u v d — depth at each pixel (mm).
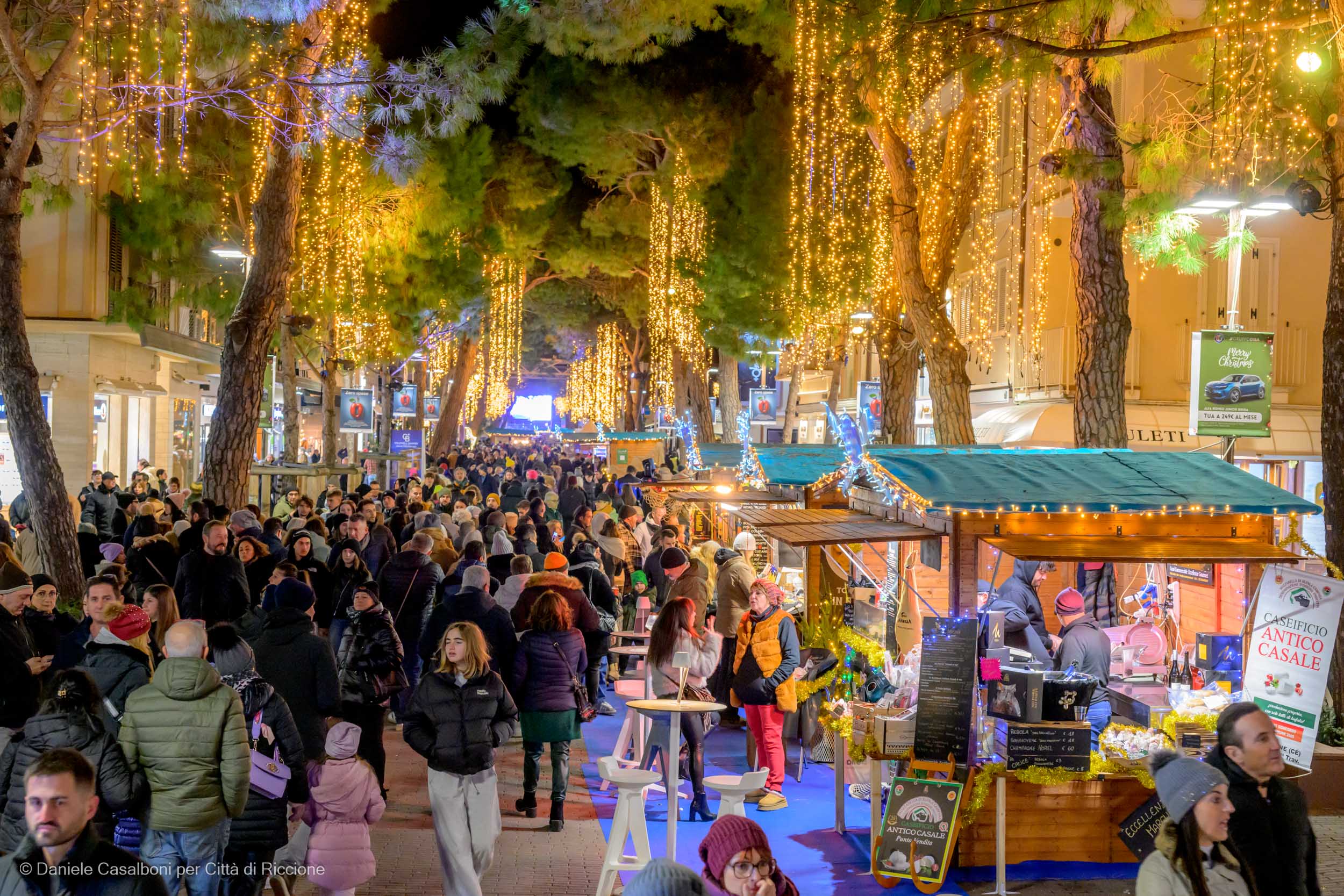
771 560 15070
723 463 22062
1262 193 11227
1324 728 9641
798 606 12586
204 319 33812
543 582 10766
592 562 13641
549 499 28484
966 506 8594
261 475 25484
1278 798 4652
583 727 12195
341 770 6410
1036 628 10484
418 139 15984
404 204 23734
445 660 6949
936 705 7824
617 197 41719
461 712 6832
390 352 29938
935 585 10711
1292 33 10219
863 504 11234
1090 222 13641
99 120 13625
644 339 73312
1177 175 11508
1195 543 8656
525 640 8734
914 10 10594
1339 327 10172
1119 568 12078
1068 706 7770
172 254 23094
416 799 9359
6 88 13609
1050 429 23828
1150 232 12164
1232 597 9977
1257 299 23234
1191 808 4133
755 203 27844
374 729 8789
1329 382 10234
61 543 12430
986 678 7898
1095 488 9016
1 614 7379
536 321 67312
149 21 13758
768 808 9219
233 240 23562
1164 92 20969
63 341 25188
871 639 10117
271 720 6023
